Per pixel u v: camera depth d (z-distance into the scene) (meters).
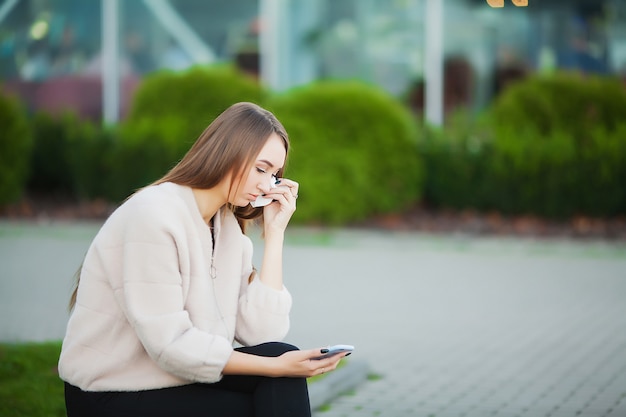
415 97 17.88
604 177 14.70
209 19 18.58
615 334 8.33
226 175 3.79
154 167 15.79
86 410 3.73
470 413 5.91
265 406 3.75
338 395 6.32
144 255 3.60
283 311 4.09
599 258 12.56
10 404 5.52
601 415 5.87
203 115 15.78
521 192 14.99
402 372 7.00
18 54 19.00
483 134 15.56
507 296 10.09
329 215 14.71
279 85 18.39
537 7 17.61
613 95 15.67
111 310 3.70
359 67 18.12
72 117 17.52
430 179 15.64
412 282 10.87
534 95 15.55
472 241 13.84
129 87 18.86
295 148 14.71
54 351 6.89
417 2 17.77
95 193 16.45
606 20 17.59
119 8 18.83
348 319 8.92
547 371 7.04
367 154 14.99
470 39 17.73
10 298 9.66
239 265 4.00
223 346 3.67
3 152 15.95
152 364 3.72
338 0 18.16
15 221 15.37
